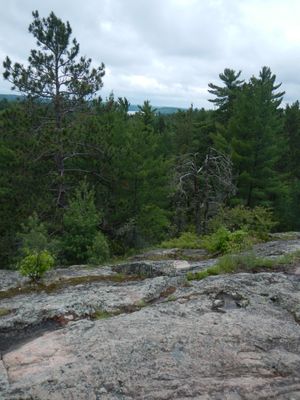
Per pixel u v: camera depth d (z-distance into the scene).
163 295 7.32
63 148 19.17
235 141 28.58
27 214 17.58
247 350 5.02
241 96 32.03
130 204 21.08
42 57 19.86
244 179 28.58
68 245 14.92
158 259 12.55
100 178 21.17
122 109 27.08
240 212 18.16
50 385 4.32
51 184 19.39
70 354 4.96
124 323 5.75
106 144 20.34
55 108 20.42
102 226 20.53
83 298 7.20
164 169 22.53
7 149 18.97
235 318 5.86
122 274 9.87
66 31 19.92
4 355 5.18
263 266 8.87
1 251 17.30
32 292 8.41
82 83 20.30
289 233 15.38
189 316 6.00
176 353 4.91
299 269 8.64
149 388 4.28
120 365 4.65
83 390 4.23
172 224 25.38
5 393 4.21
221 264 8.78
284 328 5.62
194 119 44.19
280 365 4.75
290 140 42.72
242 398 4.18
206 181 19.91
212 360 4.79
